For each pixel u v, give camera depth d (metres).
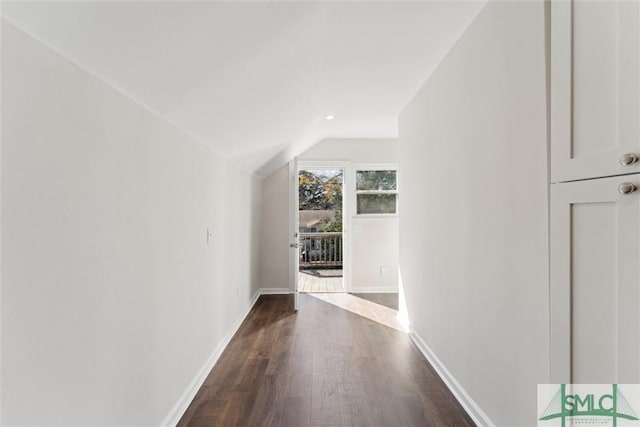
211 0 1.14
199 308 2.24
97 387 1.18
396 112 3.61
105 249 1.22
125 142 1.34
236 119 2.32
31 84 0.89
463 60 2.02
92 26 0.95
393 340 3.04
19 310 0.86
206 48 1.39
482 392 1.80
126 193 1.35
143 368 1.50
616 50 0.81
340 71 2.55
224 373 2.41
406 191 3.32
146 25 1.07
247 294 3.93
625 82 0.78
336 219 6.52
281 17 1.53
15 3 0.78
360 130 4.47
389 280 5.01
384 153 4.99
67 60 1.01
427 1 1.71
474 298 1.89
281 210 4.95
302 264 6.46
